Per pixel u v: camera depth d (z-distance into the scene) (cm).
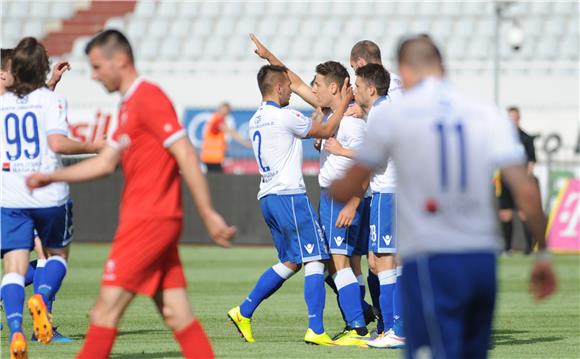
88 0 10231
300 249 2922
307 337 2941
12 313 2445
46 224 2600
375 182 2942
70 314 3744
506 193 6438
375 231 2927
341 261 3002
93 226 7188
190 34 9769
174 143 1844
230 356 2662
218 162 7319
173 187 1889
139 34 9856
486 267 1523
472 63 8344
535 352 2783
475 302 1545
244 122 7694
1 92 2728
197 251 6756
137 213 1866
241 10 9969
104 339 1862
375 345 2856
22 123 2542
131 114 1867
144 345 2891
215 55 9512
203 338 1942
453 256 1513
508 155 1537
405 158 1545
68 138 2531
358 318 2969
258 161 2978
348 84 3042
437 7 9606
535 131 7762
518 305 4069
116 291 1861
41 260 2952
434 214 1525
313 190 6550
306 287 2941
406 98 1566
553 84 8150
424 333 1521
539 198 1538
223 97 8544
